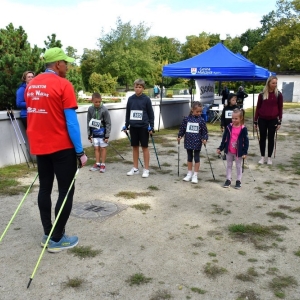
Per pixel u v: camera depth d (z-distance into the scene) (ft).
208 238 12.28
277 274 10.05
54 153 10.43
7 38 29.12
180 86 167.63
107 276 9.80
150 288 9.27
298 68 118.42
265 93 22.84
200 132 18.71
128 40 153.79
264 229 13.06
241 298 8.89
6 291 9.07
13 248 11.32
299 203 16.07
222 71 35.99
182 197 16.67
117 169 21.81
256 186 18.62
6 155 21.71
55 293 9.02
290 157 26.35
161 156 25.86
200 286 9.39
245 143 17.54
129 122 19.79
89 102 67.21
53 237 11.07
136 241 11.96
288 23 125.29
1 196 16.22
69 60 10.91
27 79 21.50
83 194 16.83
